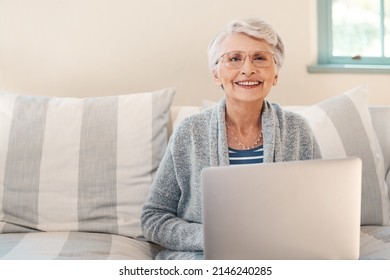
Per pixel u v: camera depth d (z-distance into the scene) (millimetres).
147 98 2449
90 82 2904
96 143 2354
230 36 2023
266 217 1558
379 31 3090
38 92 2889
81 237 2236
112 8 2869
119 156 2346
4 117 2396
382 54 3094
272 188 1550
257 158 2047
